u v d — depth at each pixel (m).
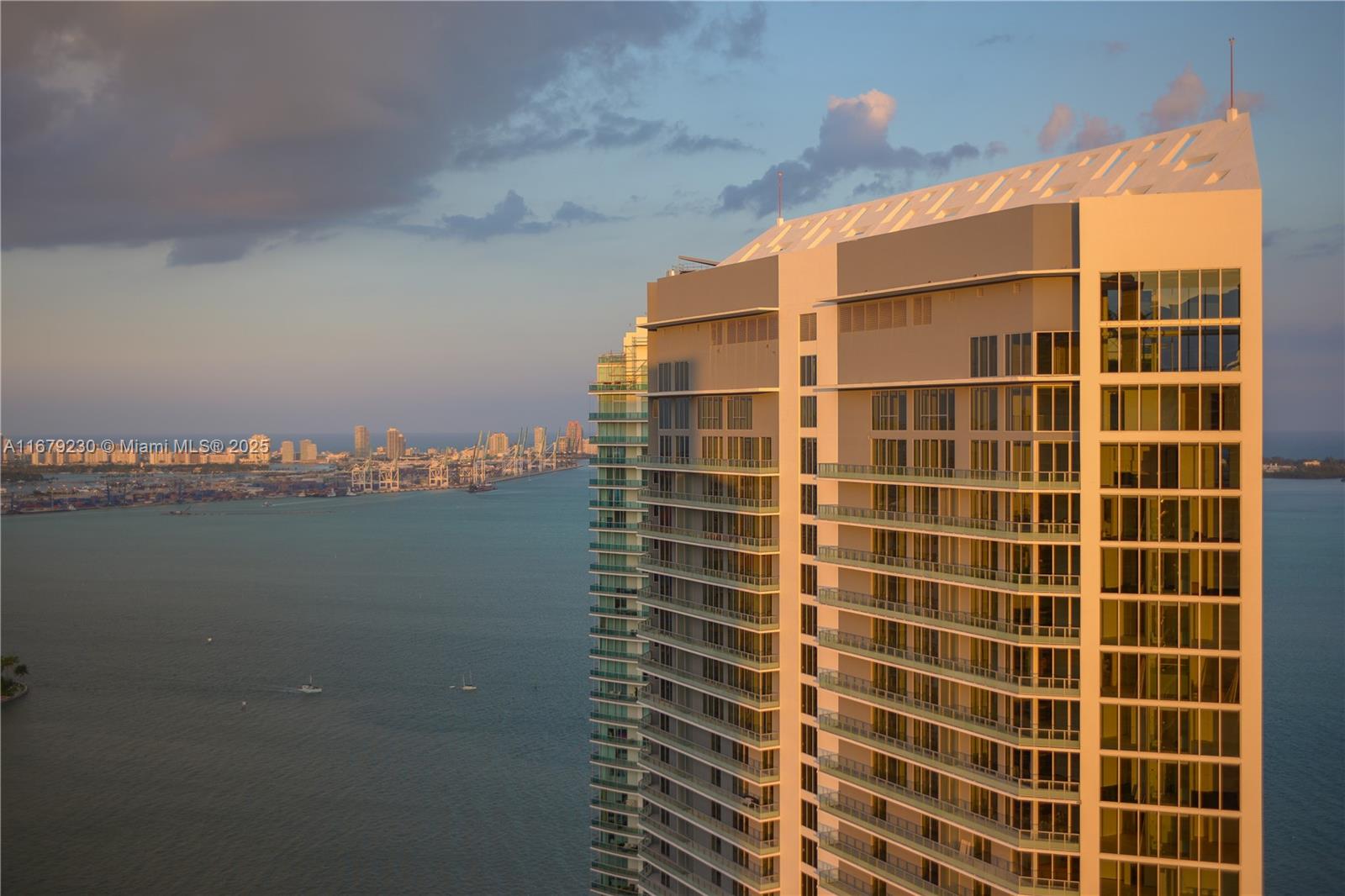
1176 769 77.69
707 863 109.19
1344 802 164.25
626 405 136.88
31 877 167.50
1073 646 79.31
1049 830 80.50
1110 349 77.88
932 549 87.88
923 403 88.12
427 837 179.75
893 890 92.44
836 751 96.88
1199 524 76.69
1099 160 91.06
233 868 169.62
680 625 113.06
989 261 82.31
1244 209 75.56
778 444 101.88
